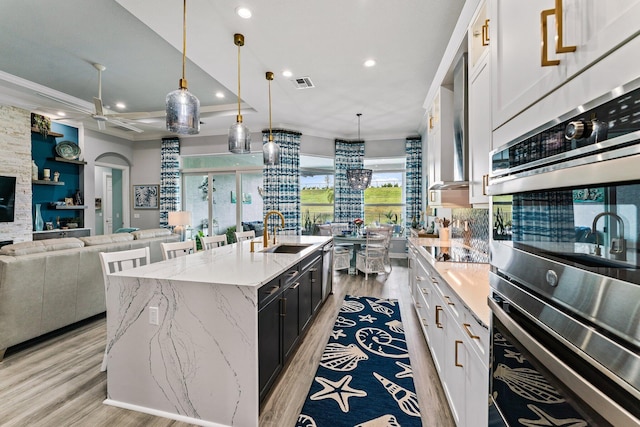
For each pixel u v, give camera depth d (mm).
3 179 4730
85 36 3211
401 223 7223
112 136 7016
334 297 4207
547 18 747
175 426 1770
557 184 688
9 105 4848
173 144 7129
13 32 3131
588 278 614
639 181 492
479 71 2014
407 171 6895
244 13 2574
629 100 492
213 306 1770
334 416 1835
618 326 536
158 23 2693
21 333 2523
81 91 4770
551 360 711
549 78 747
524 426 850
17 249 2641
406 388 2119
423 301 2857
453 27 2826
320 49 3193
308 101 4805
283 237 4219
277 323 2115
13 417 1809
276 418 1820
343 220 7055
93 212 6570
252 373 1724
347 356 2570
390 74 3818
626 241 526
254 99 4727
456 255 2682
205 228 7258
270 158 3674
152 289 1862
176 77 4238
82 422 1782
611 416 537
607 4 552
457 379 1630
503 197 1033
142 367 1886
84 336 2920
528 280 851
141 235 4031
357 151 7137
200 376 1798
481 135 1972
